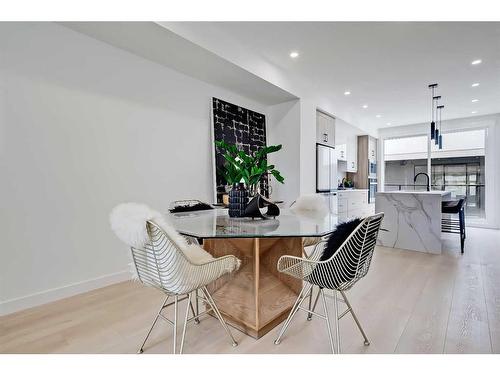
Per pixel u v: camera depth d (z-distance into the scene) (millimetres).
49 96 2207
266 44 3010
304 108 4211
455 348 1534
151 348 1566
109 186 2584
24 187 2082
